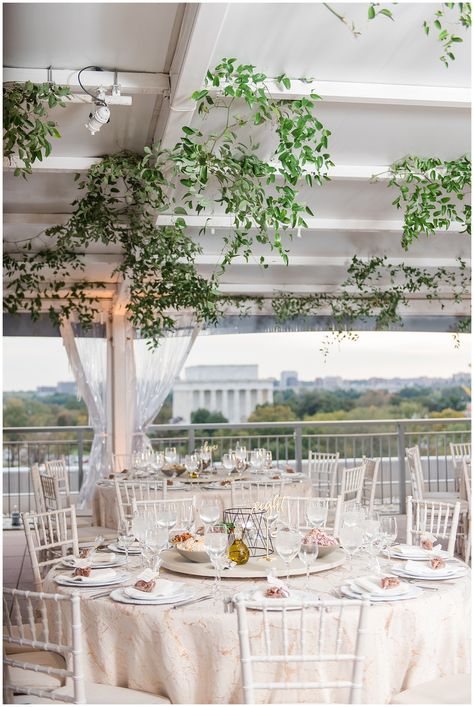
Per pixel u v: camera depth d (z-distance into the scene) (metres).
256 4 3.12
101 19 3.21
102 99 3.70
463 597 3.15
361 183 5.53
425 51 3.57
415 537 4.67
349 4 3.13
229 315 10.61
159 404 10.20
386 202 6.05
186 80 3.39
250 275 9.02
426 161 5.00
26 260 7.29
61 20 3.20
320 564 3.43
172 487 6.41
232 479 6.75
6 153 3.90
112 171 4.65
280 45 3.50
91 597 3.06
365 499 7.31
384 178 5.14
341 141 4.70
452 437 11.29
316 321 10.91
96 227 5.45
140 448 10.07
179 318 10.30
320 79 3.85
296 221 4.66
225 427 10.63
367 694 2.85
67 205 5.87
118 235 6.30
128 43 3.43
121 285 8.32
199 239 7.03
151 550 3.23
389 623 2.90
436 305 11.11
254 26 3.32
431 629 2.99
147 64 3.64
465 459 7.18
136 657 2.91
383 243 7.48
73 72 3.68
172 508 4.67
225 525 3.52
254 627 2.81
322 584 3.23
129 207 5.72
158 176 4.48
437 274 8.58
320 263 8.02
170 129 4.07
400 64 3.71
